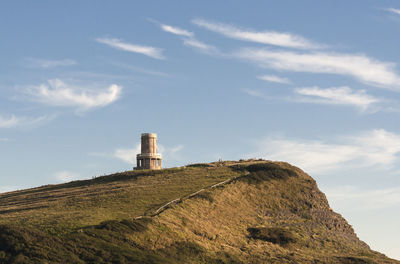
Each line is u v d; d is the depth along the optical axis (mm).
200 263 91312
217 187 127312
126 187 128750
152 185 129750
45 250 82625
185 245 95188
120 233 91625
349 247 118625
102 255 84125
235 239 106500
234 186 129750
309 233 119625
